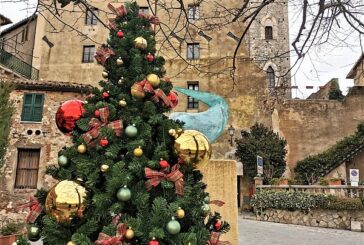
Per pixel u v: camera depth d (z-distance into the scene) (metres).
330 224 12.77
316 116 23.34
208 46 21.98
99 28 23.17
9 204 14.32
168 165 2.66
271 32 30.33
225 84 21.75
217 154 20.50
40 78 22.72
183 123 3.09
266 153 19.03
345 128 22.98
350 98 23.34
